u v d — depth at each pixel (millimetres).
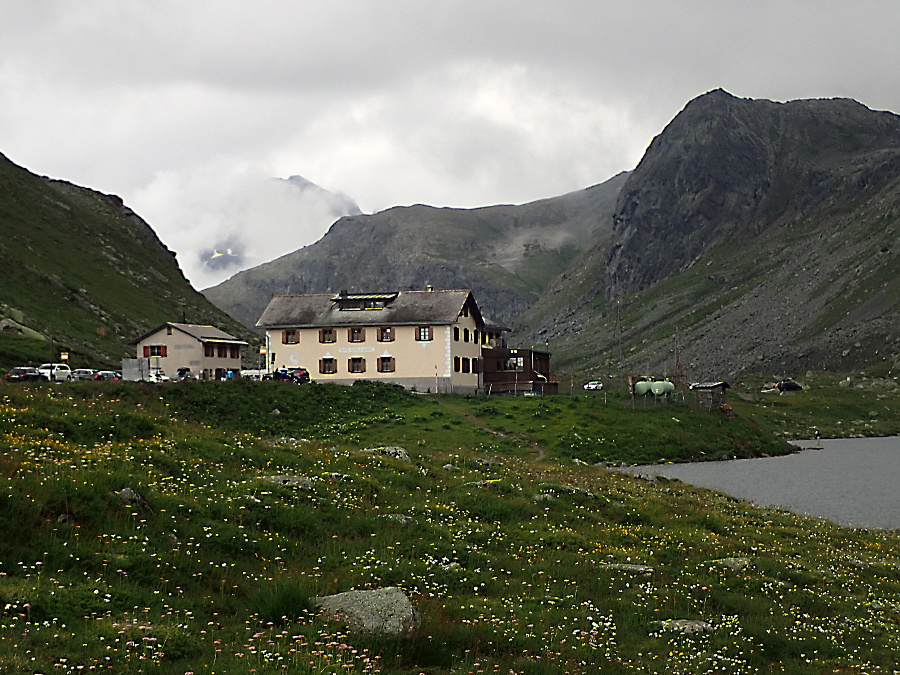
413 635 20469
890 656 24547
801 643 24688
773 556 36750
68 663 16922
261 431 69875
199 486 31969
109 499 26594
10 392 45562
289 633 20125
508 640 21812
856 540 44781
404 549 28906
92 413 42906
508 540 33094
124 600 20922
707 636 24219
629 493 49531
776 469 84812
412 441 71188
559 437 80062
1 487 24516
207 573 24047
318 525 30047
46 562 22172
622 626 24312
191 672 17078
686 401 105250
